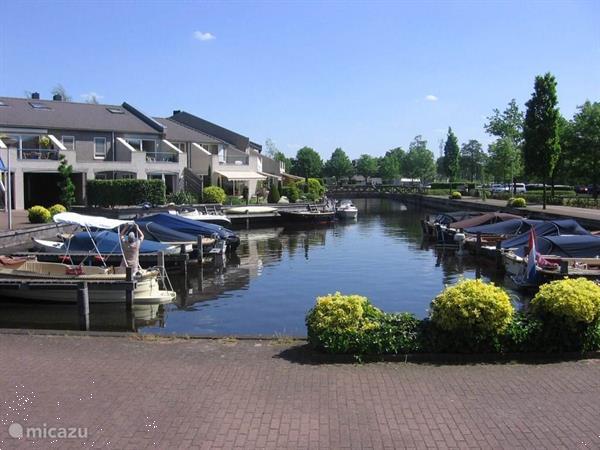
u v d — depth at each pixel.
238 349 8.80
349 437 5.65
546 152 45.22
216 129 65.94
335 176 133.62
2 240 24.55
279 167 77.31
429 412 6.28
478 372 7.69
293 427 5.88
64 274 17.03
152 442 5.54
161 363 8.09
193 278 21.81
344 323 8.30
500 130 72.62
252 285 20.16
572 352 8.35
